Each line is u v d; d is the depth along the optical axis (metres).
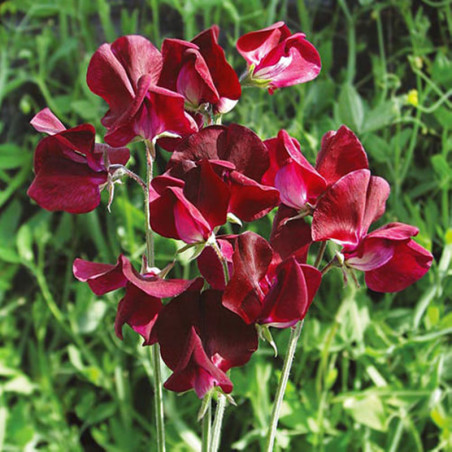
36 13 0.80
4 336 0.78
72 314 0.75
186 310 0.40
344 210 0.41
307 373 0.73
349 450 0.74
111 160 0.44
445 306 0.76
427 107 0.80
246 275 0.39
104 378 0.75
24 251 0.76
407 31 0.81
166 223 0.41
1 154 0.79
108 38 0.77
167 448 0.73
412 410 0.74
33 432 0.75
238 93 0.43
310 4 0.80
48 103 0.79
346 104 0.74
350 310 0.71
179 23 0.79
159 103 0.41
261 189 0.40
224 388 0.39
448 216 0.77
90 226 0.75
